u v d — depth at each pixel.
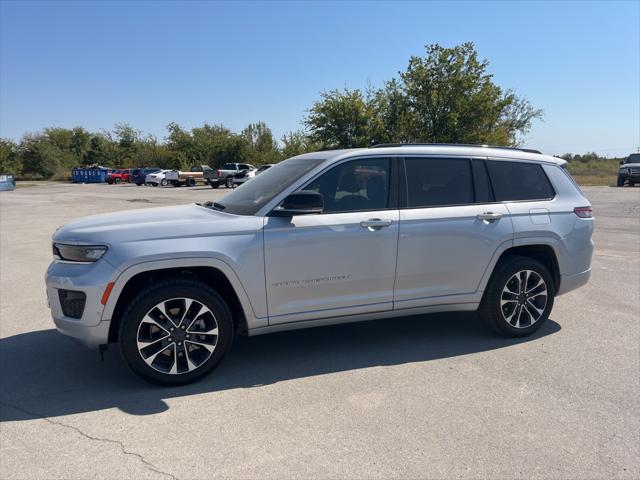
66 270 3.80
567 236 5.05
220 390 3.86
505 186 4.93
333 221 4.22
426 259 4.53
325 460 2.94
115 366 4.35
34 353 4.65
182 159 64.94
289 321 4.21
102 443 3.13
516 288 4.91
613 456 2.99
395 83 35.31
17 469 2.86
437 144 4.84
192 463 2.92
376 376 4.11
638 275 7.62
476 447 3.07
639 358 4.47
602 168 58.22
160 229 3.88
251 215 4.11
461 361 4.41
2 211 19.42
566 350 4.66
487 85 34.09
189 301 3.88
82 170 59.59
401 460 2.94
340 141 36.09
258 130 68.75
